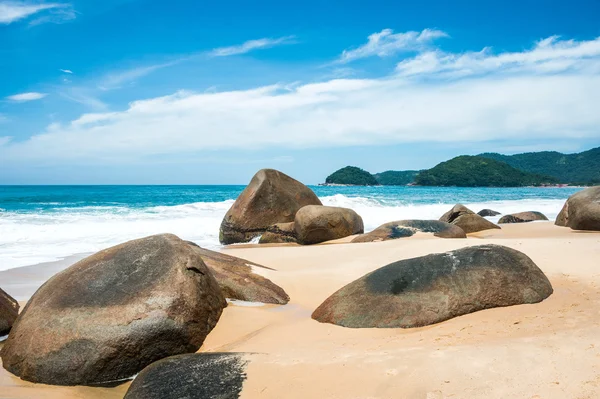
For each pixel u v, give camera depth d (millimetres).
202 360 3922
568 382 2859
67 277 5066
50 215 18844
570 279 5750
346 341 4449
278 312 5949
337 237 14016
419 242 9805
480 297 4883
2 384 4258
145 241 5406
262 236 14953
